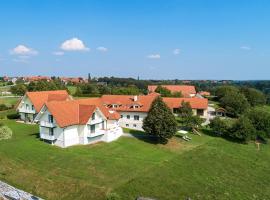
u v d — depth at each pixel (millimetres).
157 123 68875
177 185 48375
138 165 53938
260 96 154625
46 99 93500
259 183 56656
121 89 153875
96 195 43344
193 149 67438
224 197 47844
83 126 65000
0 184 47000
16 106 102562
